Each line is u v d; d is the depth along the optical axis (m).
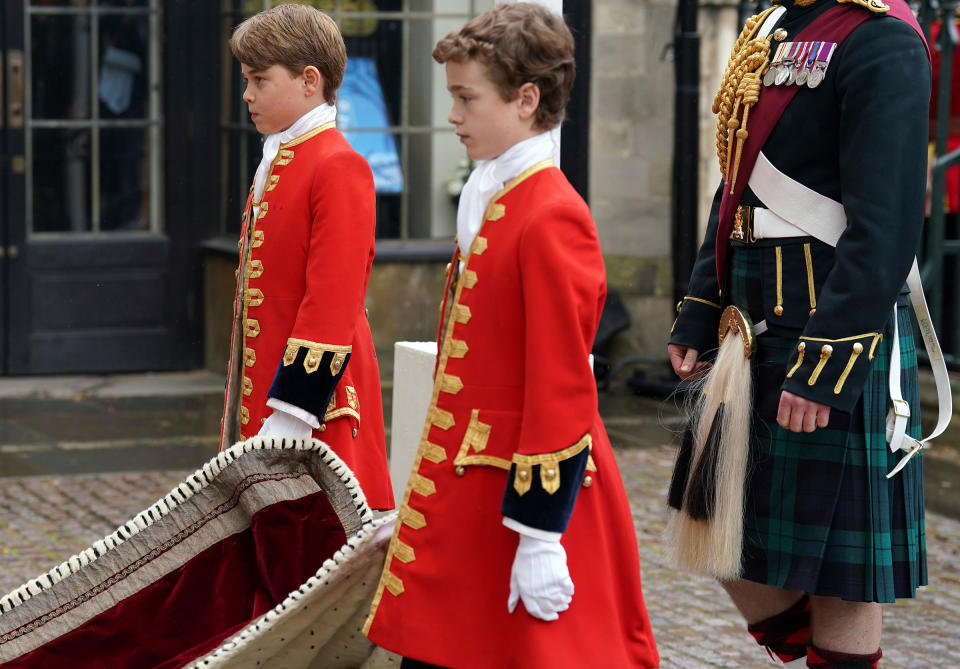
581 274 4.68
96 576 5.95
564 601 4.65
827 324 5.38
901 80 5.40
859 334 5.35
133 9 16.52
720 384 5.87
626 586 5.02
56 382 16.47
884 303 5.34
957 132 15.66
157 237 16.89
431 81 16.41
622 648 4.87
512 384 4.84
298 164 6.57
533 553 4.61
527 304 4.70
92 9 16.36
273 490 5.92
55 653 5.87
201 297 17.14
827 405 5.36
